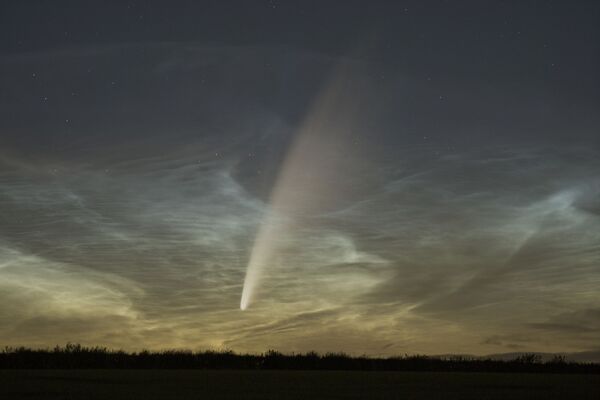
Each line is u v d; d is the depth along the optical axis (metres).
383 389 16.89
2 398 14.16
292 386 17.55
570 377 21.92
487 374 23.62
